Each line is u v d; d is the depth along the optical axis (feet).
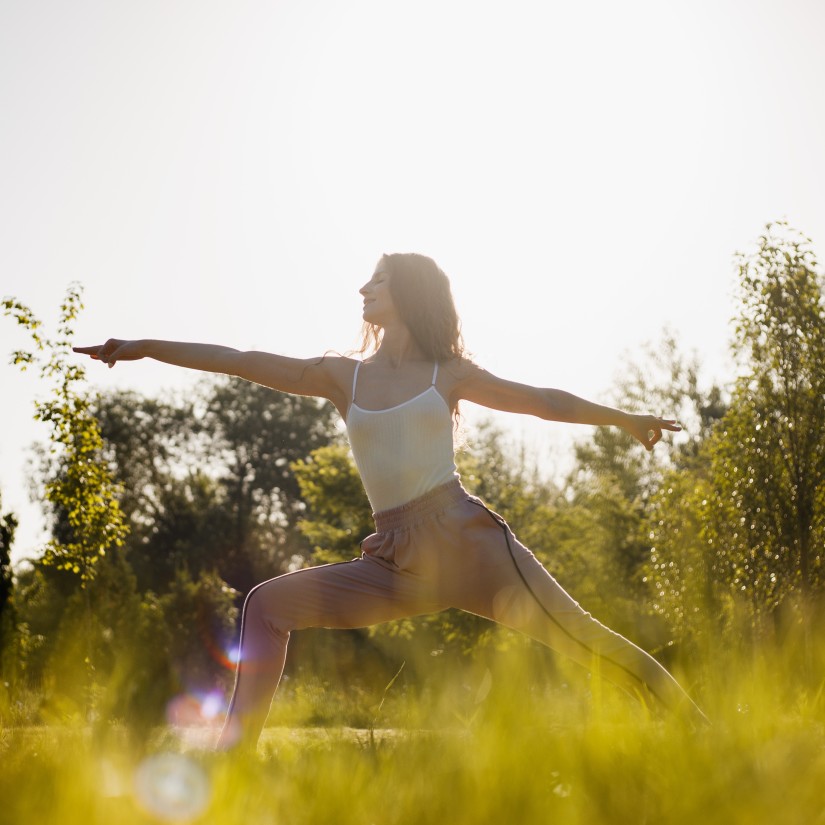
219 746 10.94
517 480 101.96
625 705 7.15
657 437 13.53
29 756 6.09
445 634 69.36
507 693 6.31
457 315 13.21
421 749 6.30
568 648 11.77
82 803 4.86
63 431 42.63
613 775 5.20
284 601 12.12
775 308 43.83
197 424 187.93
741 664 7.14
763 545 38.01
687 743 5.78
